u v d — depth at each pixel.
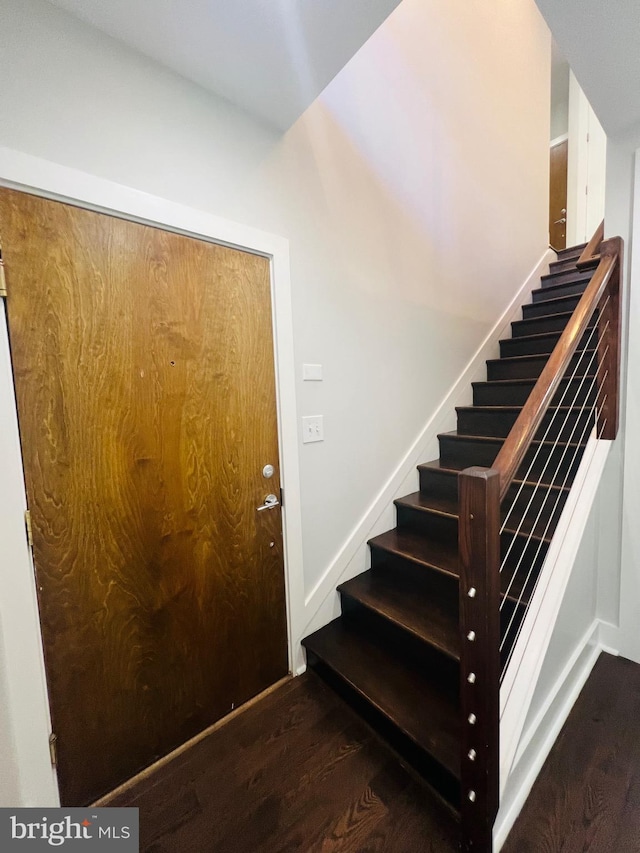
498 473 0.87
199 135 1.32
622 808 1.12
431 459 2.39
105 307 1.16
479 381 2.71
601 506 1.78
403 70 2.07
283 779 1.26
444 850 1.04
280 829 1.12
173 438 1.32
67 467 1.11
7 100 0.97
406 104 2.10
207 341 1.38
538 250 3.37
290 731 1.44
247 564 1.55
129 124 1.16
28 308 1.03
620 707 1.49
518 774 1.12
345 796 1.20
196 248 1.34
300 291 1.66
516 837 1.06
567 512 1.53
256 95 1.36
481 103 2.62
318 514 1.79
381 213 2.00
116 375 1.19
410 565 1.86
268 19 1.05
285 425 1.62
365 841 1.08
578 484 1.59
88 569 1.16
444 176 2.38
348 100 1.81
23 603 1.03
